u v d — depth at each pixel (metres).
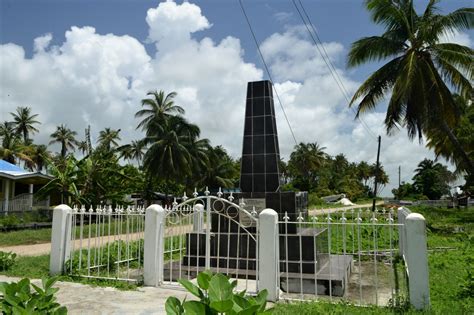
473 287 6.31
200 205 9.50
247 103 9.02
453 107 17.98
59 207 7.78
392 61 18.53
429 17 17.66
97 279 7.21
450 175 59.50
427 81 17.59
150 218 6.99
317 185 71.88
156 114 39.25
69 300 5.98
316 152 70.44
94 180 19.95
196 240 8.19
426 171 65.31
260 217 6.12
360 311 5.22
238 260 7.54
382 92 18.89
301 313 5.15
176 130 39.38
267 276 5.94
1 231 18.95
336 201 61.34
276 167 8.51
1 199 25.33
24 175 25.61
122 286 6.79
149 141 39.19
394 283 7.33
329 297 6.22
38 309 2.40
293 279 6.68
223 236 8.01
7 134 46.16
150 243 6.94
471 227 17.73
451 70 17.53
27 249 13.50
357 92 19.05
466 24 16.59
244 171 8.70
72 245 7.85
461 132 24.47
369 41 18.38
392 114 18.75
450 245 12.38
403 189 69.00
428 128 18.41
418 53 17.95
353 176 82.75
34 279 7.41
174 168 38.50
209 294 2.16
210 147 46.16
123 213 7.59
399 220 9.73
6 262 8.42
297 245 7.32
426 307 5.12
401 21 17.78
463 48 16.92
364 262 9.55
